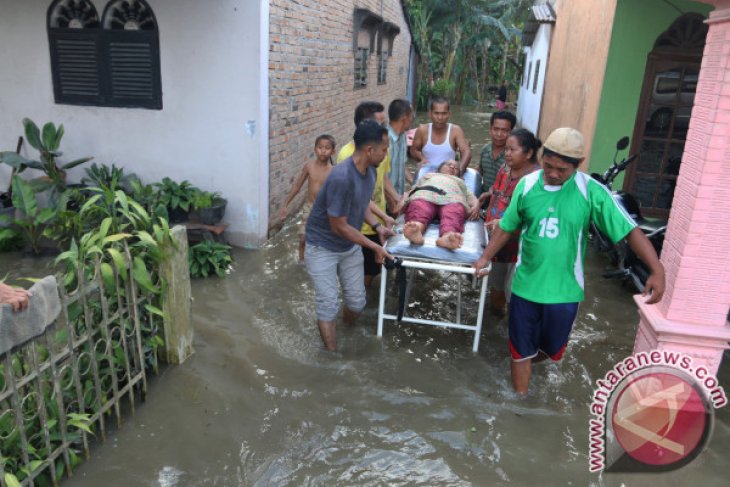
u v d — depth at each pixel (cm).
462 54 2933
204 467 312
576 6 1012
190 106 619
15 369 281
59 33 618
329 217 386
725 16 310
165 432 338
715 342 353
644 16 734
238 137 620
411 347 450
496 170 537
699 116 337
